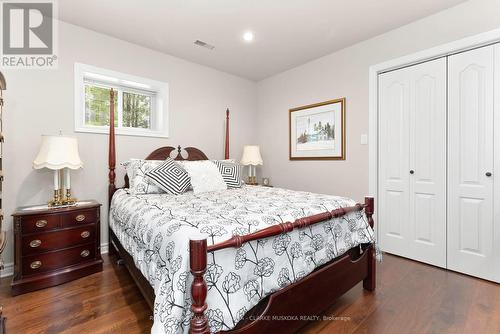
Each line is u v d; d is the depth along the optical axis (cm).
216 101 369
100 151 270
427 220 245
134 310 167
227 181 280
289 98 371
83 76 262
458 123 224
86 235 219
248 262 117
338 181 311
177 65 327
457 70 224
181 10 227
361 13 231
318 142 333
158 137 311
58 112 243
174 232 119
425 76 244
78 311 166
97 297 183
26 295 185
